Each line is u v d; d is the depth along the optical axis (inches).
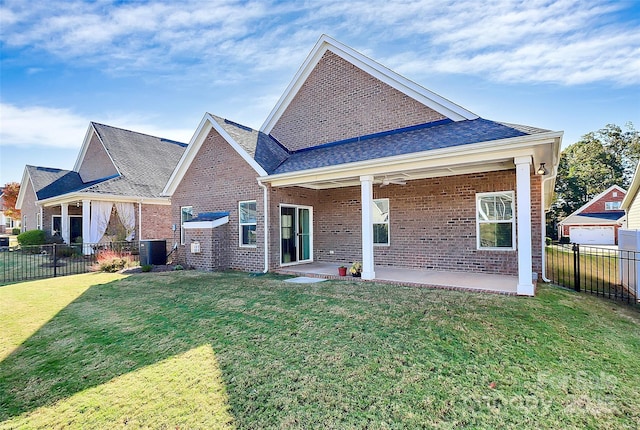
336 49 488.1
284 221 471.8
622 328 203.8
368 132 462.3
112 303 285.6
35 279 415.5
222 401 131.3
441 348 173.5
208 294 308.0
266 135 553.3
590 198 1760.6
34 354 181.9
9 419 124.3
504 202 375.6
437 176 411.8
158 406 129.4
